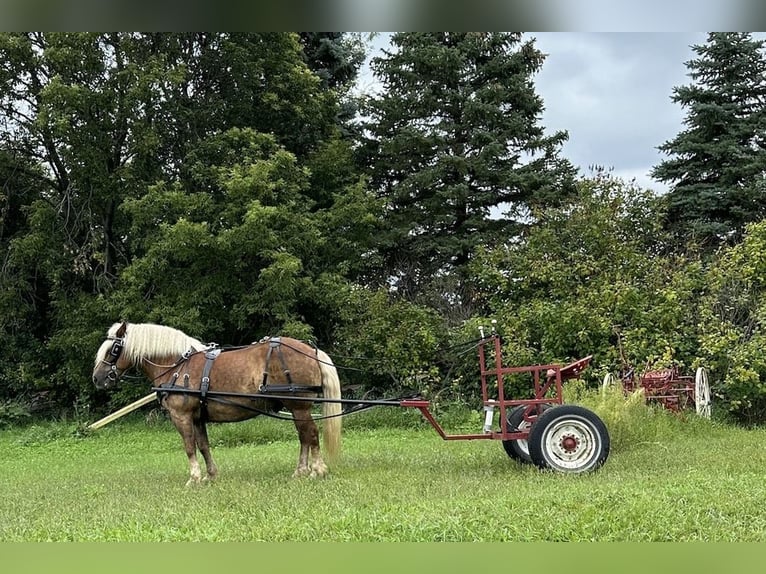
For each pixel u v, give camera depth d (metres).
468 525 5.97
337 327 19.77
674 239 21.59
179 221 17.50
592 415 8.62
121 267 20.64
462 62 24.06
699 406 14.30
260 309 18.70
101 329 19.55
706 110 23.50
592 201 18.66
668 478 7.92
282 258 17.94
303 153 23.38
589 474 8.38
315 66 26.31
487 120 23.66
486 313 20.64
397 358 18.19
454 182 24.16
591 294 16.67
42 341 21.72
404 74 24.20
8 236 21.80
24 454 15.47
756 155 23.22
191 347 9.41
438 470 9.34
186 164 19.77
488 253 19.58
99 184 19.94
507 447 9.76
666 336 15.79
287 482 8.71
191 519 6.77
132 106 18.75
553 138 23.95
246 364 9.09
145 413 19.83
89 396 20.05
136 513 7.26
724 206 23.02
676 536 5.64
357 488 8.06
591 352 16.59
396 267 23.70
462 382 18.61
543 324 17.03
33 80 20.36
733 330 15.30
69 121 18.61
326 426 9.12
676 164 24.17
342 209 20.77
